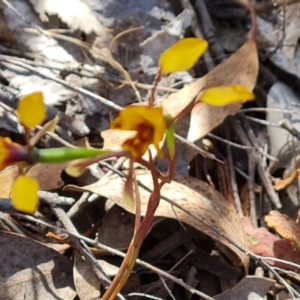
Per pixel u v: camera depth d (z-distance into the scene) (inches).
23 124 4.0
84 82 10.5
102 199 9.2
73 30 11.0
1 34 11.1
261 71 11.6
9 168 8.7
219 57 11.5
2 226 8.5
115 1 11.4
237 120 10.6
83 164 4.3
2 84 10.3
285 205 10.1
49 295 7.8
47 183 8.7
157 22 11.4
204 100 4.0
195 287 8.7
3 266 7.8
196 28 11.5
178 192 8.8
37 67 10.6
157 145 4.1
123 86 10.6
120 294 7.5
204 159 10.1
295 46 12.0
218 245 9.1
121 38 11.1
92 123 10.1
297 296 8.5
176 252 9.0
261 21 12.3
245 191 10.0
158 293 8.5
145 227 5.5
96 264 7.7
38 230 8.8
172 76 10.9
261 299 8.3
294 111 10.9
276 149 10.6
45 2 11.2
